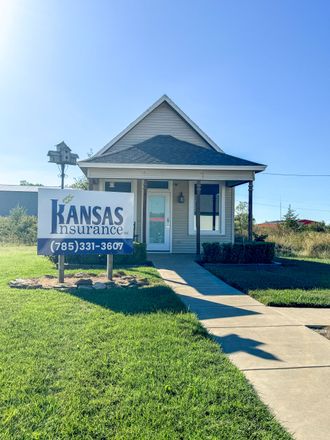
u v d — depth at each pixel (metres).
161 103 15.44
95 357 3.65
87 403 2.80
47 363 3.50
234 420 2.64
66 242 7.75
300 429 2.60
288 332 4.82
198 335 4.44
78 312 5.29
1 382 3.10
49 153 15.41
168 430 2.49
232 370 3.48
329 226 29.28
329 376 3.48
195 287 7.90
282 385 3.27
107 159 12.15
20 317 4.96
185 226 14.51
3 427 2.49
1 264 10.44
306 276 9.15
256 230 26.80
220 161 12.60
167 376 3.29
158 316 5.17
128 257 10.88
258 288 7.50
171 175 12.27
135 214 14.12
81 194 7.91
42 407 2.75
